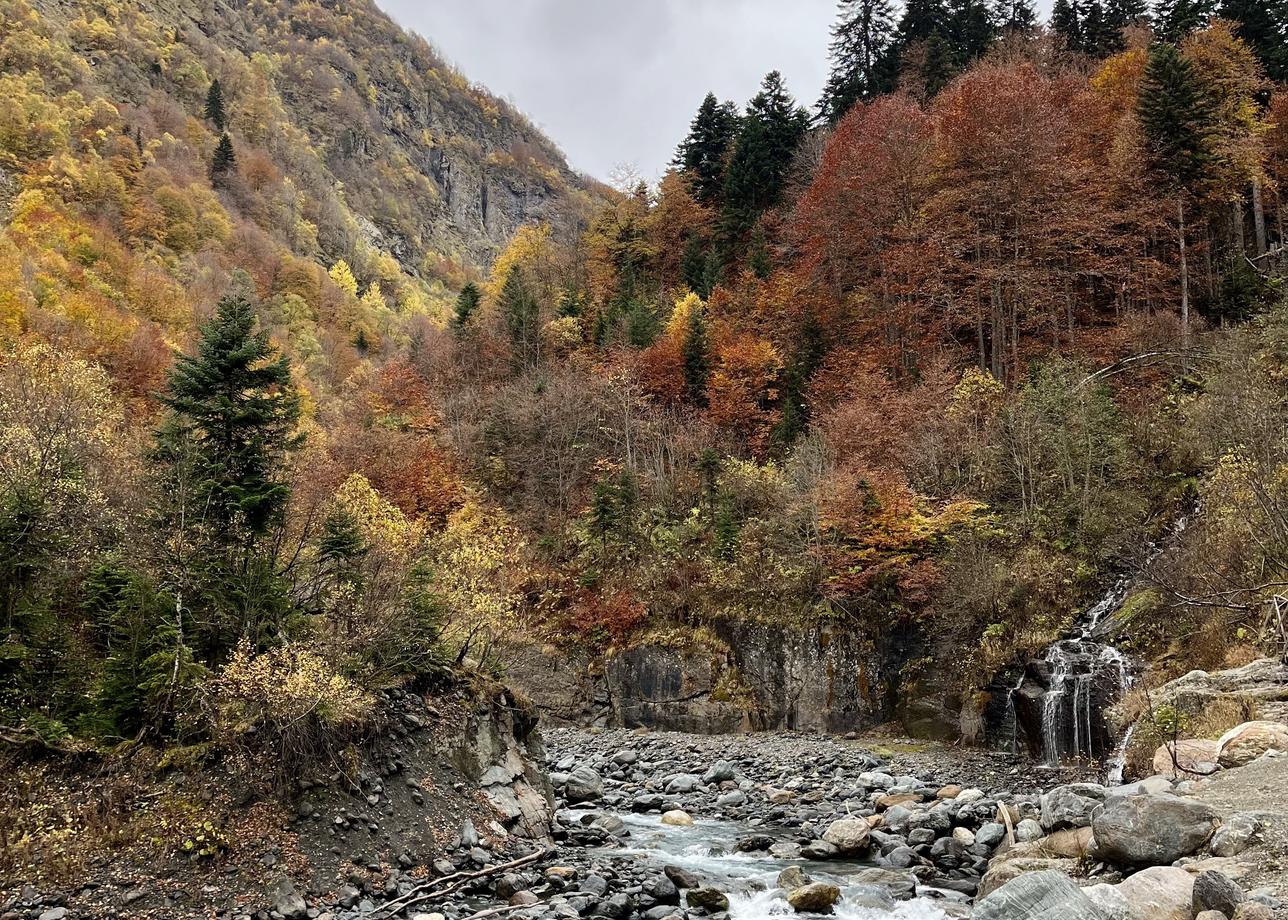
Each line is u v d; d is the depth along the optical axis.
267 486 17.22
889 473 36.75
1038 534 31.83
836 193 50.69
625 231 70.50
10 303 44.09
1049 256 44.22
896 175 48.81
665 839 18.05
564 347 58.88
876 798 20.91
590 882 14.30
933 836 16.92
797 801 21.83
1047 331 44.53
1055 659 26.84
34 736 13.00
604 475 45.59
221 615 15.58
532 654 37.69
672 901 13.93
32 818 12.28
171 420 18.00
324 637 16.53
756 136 67.88
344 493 22.55
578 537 42.50
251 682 14.07
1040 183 43.62
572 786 22.09
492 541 32.19
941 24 74.38
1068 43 68.19
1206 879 8.60
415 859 14.23
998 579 29.88
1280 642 19.03
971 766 25.52
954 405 38.34
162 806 12.91
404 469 46.19
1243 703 16.50
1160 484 32.22
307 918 12.16
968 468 36.78
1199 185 43.31
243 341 17.78
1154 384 37.53
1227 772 13.39
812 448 38.44
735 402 48.06
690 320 52.50
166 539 16.19
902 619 32.50
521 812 17.20
